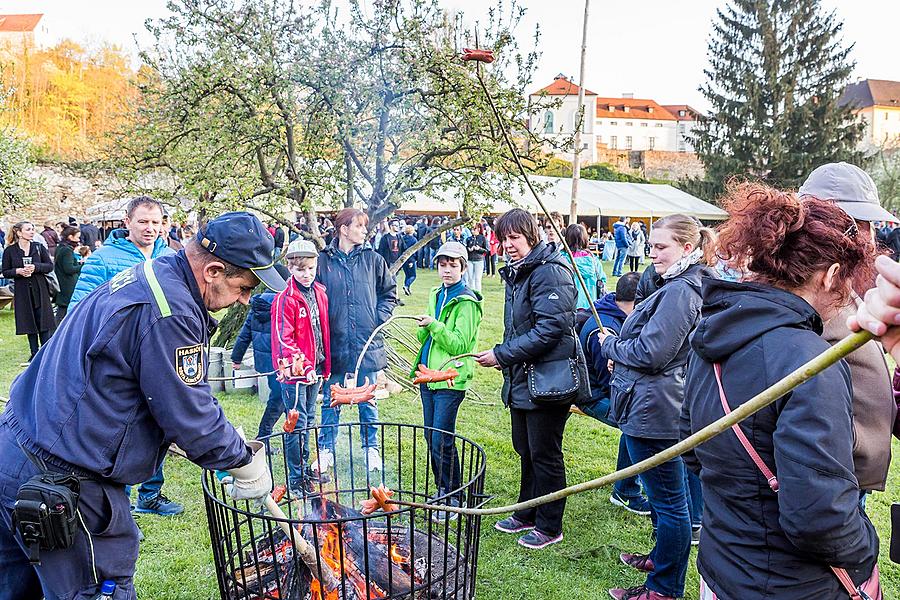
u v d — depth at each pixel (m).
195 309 1.88
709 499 1.58
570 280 3.15
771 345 1.42
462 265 3.62
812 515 1.30
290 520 1.92
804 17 35.09
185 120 6.37
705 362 1.60
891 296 0.89
